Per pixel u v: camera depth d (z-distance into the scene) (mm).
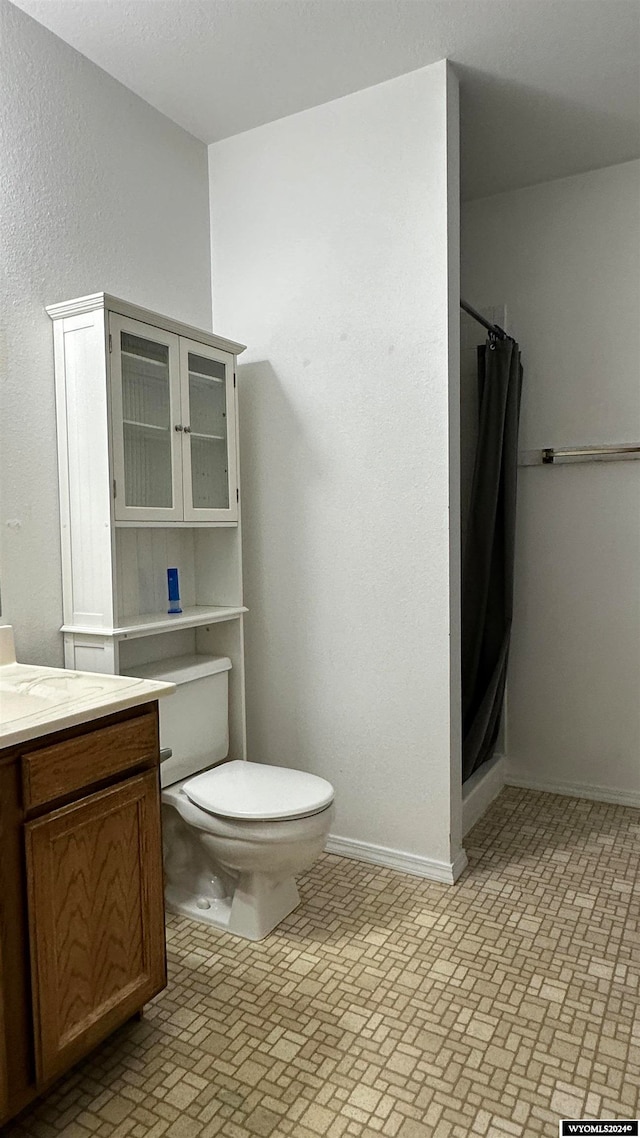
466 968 1867
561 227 3039
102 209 2215
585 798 3105
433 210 2240
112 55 2143
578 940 1996
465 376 3182
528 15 1979
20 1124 1400
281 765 2662
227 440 2463
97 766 1489
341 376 2447
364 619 2455
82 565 2033
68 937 1421
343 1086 1481
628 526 2988
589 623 3092
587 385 3035
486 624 2982
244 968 1880
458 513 2369
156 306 2443
